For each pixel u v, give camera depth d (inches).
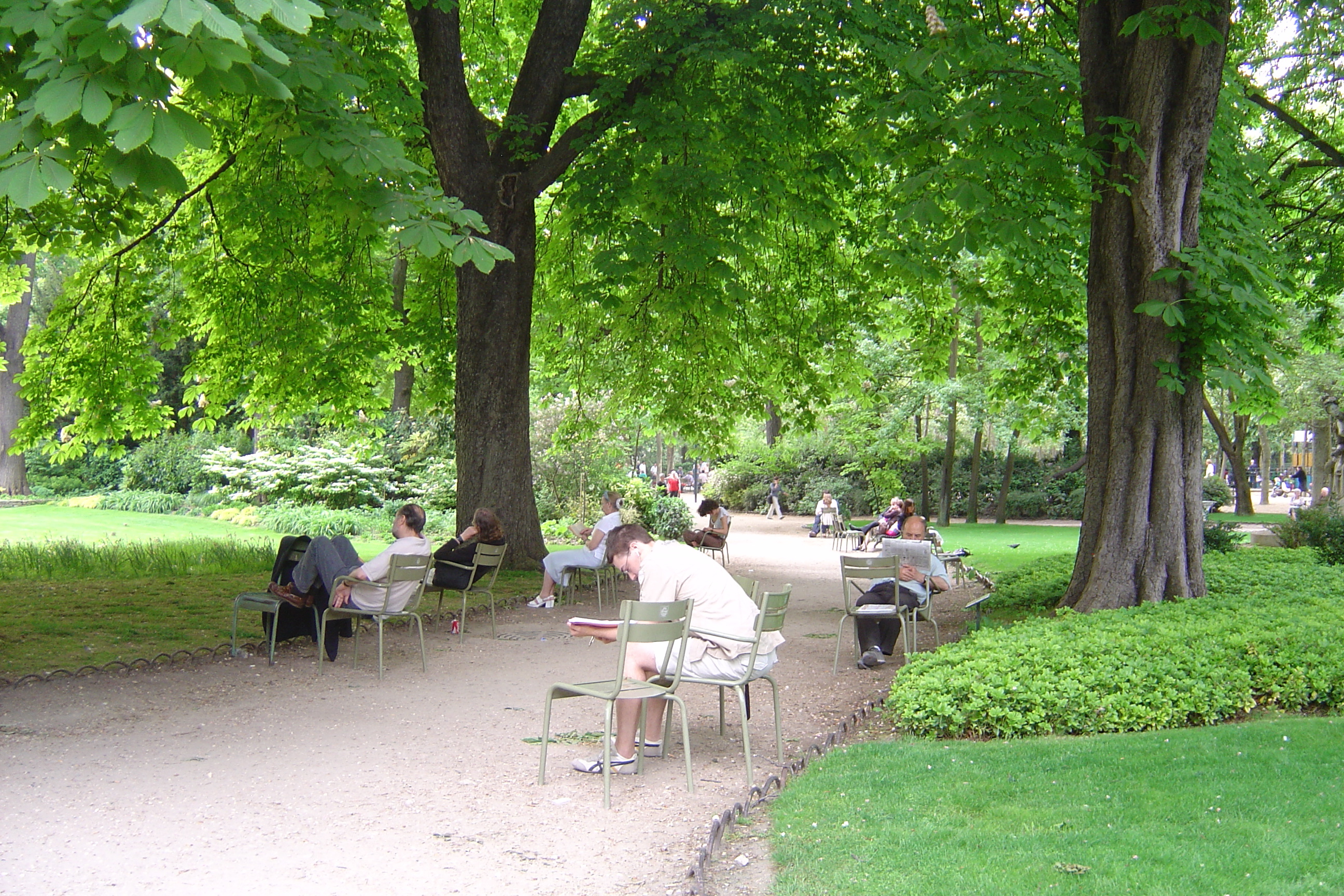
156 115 164.9
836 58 476.7
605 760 188.2
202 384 658.8
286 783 201.0
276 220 527.8
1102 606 354.3
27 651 321.7
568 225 597.9
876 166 526.3
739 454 1475.1
